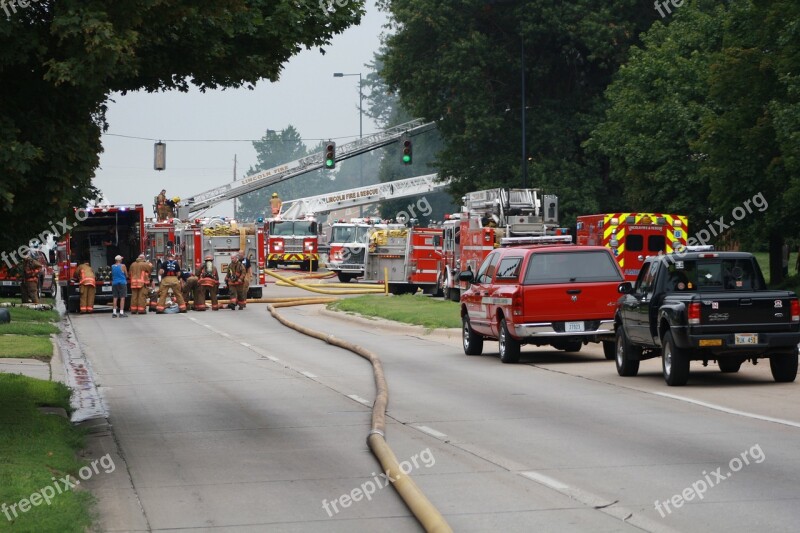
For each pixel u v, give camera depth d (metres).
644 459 23.31
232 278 90.19
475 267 83.06
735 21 73.88
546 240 64.94
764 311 34.91
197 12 26.38
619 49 120.06
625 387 36.47
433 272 103.88
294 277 139.25
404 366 45.50
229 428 29.53
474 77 119.88
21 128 24.86
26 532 16.53
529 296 43.84
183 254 98.00
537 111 124.44
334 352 53.41
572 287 43.94
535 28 116.00
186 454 25.48
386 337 61.97
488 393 35.75
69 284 87.25
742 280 37.12
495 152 126.00
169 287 87.12
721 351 34.81
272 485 21.83
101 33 23.08
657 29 102.75
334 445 26.48
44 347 51.69
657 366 43.97
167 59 29.16
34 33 24.11
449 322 64.81
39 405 32.62
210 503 20.23
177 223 100.38
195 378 42.94
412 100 127.94
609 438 26.14
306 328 66.38
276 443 26.92
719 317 34.72
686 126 87.12
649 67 94.06
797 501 19.08
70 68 23.61
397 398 34.97
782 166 71.00
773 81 71.31
